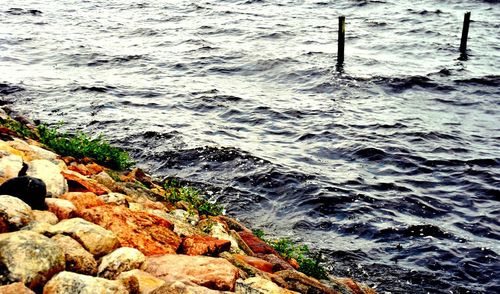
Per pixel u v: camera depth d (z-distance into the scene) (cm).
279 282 547
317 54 2525
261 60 2394
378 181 1212
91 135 1399
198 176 1195
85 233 388
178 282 340
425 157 1350
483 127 1593
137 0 4569
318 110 1733
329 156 1359
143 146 1344
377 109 1759
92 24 3412
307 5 4159
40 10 3919
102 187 635
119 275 357
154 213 606
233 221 809
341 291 713
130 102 1747
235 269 433
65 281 308
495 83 2048
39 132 1068
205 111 1691
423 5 3959
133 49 2658
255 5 4216
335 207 1087
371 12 3778
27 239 324
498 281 861
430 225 1025
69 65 2286
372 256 927
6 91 1784
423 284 852
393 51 2638
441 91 1972
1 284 300
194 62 2389
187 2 4419
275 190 1150
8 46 2602
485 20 3359
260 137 1480
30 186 424
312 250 934
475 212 1077
